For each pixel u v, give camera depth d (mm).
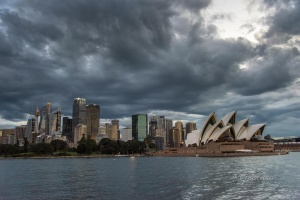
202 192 44531
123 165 124938
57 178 72125
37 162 172500
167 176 70250
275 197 39688
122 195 44094
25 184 60469
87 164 138125
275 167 88875
